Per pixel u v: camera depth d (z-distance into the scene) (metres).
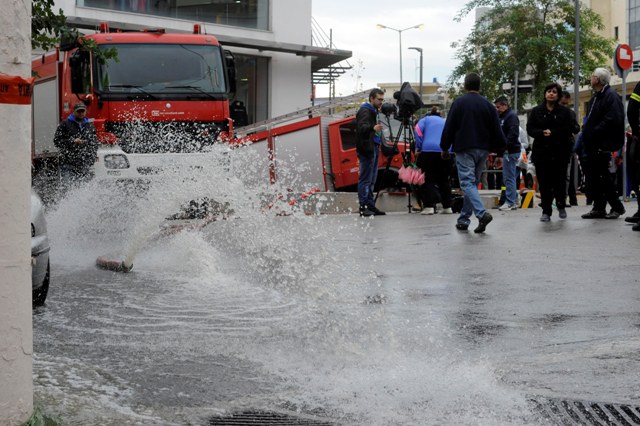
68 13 30.23
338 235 12.73
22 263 3.06
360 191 17.55
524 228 13.05
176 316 6.12
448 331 5.45
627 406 3.74
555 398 3.87
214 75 16.30
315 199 19.61
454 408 3.72
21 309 3.06
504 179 18.89
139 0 31.92
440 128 18.14
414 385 4.09
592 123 14.27
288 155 23.02
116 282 8.10
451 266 8.78
